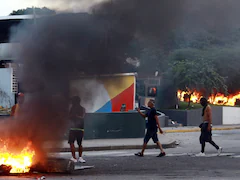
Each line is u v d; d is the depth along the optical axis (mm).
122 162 12328
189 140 21031
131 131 19625
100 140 18469
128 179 9016
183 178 9273
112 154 14562
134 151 15609
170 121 36500
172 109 37938
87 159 13086
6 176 9211
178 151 15500
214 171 10477
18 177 9031
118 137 19469
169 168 11039
